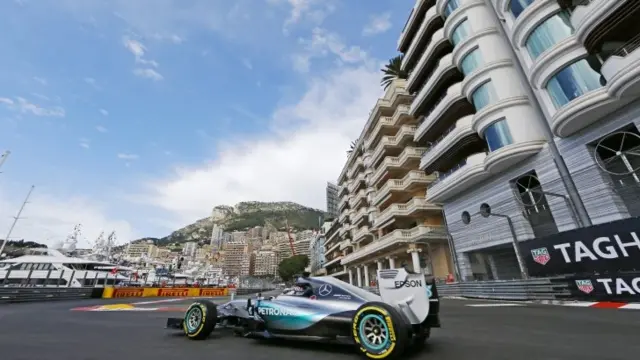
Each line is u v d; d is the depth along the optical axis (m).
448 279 22.83
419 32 25.30
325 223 82.12
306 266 102.62
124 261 48.16
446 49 22.50
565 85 12.88
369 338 4.04
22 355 4.30
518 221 15.74
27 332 6.30
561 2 13.40
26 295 15.34
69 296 18.58
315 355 4.25
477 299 15.46
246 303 5.60
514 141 15.33
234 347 4.79
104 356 4.26
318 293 4.98
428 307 4.34
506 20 16.66
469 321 7.52
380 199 32.22
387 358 3.76
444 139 20.39
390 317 3.84
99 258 38.09
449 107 20.33
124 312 11.16
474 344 4.75
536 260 12.40
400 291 4.53
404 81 31.80
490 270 20.56
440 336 5.47
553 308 9.56
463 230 19.88
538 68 13.74
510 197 16.31
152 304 15.95
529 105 15.72
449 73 20.95
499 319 7.70
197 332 5.35
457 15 19.69
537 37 14.30
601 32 11.61
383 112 33.66
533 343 4.75
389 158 30.28
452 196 21.03
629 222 9.51
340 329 4.40
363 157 41.22
